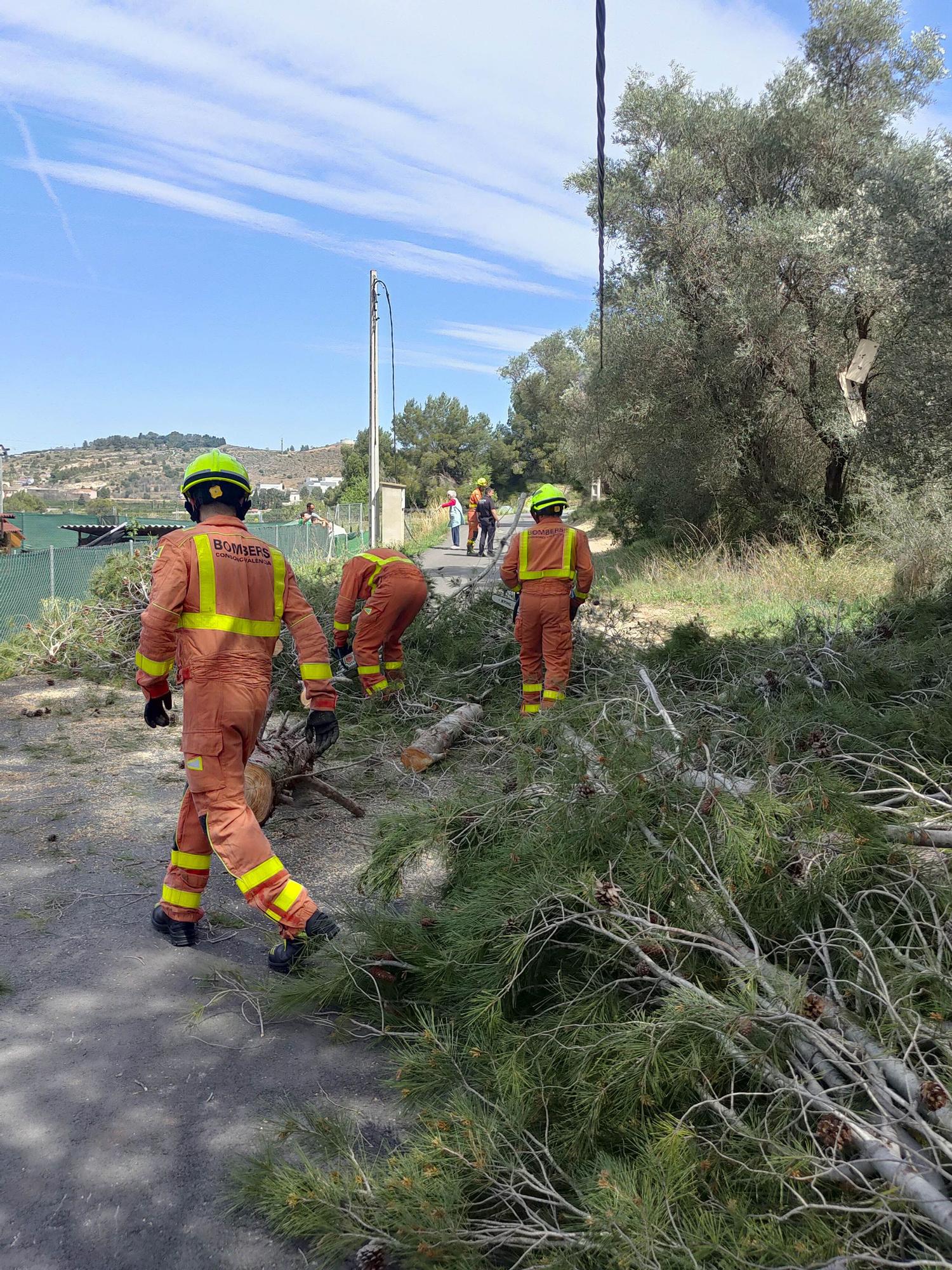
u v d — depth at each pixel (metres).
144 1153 2.60
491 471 71.00
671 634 7.61
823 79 14.75
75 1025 3.18
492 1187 2.34
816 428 13.95
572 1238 2.11
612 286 16.39
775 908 2.83
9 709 7.52
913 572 10.72
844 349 13.70
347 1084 2.95
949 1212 1.91
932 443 11.32
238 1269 2.25
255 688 3.45
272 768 4.88
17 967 3.53
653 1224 2.02
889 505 11.84
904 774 3.93
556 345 53.53
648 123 15.40
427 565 20.38
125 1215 2.38
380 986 3.27
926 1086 2.12
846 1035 2.41
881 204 11.62
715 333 14.38
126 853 4.62
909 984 2.48
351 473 70.75
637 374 15.36
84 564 11.52
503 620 8.45
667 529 17.50
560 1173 2.36
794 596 11.55
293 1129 2.59
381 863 3.77
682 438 15.09
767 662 6.17
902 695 5.31
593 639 7.79
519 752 4.21
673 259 15.17
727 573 13.39
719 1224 2.07
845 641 6.28
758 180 15.01
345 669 7.54
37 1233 2.31
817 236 12.39
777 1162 2.11
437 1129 2.45
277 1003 3.21
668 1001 2.53
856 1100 2.30
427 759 6.06
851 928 2.70
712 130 14.86
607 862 3.07
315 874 4.46
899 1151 2.07
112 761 6.13
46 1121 2.70
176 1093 2.86
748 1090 2.43
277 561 3.62
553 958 3.08
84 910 4.01
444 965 3.08
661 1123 2.34
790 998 2.45
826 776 3.19
